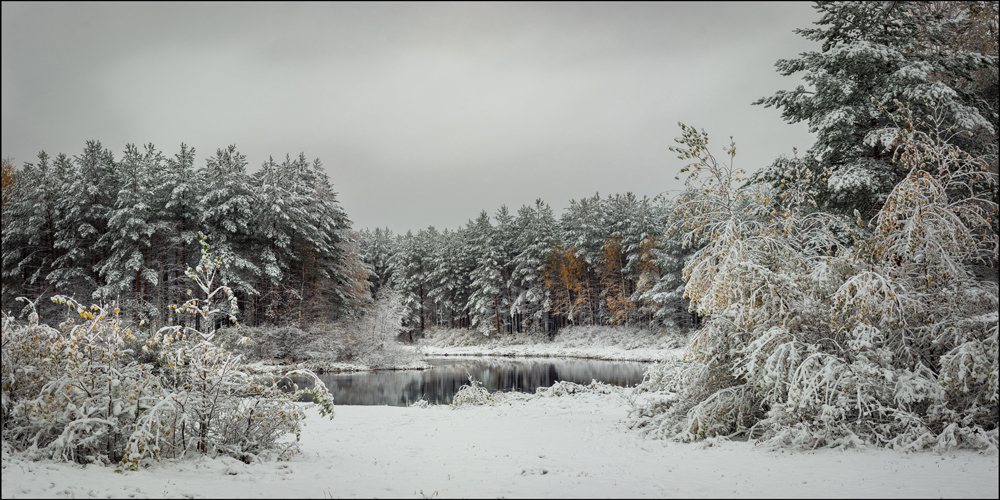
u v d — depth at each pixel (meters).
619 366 33.16
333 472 6.71
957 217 9.08
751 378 8.76
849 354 8.47
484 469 6.95
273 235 34.75
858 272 9.26
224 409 7.64
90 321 7.62
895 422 7.91
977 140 12.42
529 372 30.52
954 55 14.45
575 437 9.99
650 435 9.65
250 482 5.98
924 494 5.03
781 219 10.48
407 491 5.49
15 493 4.99
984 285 8.94
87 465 6.58
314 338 34.47
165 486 5.62
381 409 15.04
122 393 7.03
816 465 6.77
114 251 31.89
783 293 9.08
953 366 7.63
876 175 14.82
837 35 16.58
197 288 33.62
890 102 14.97
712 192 10.19
